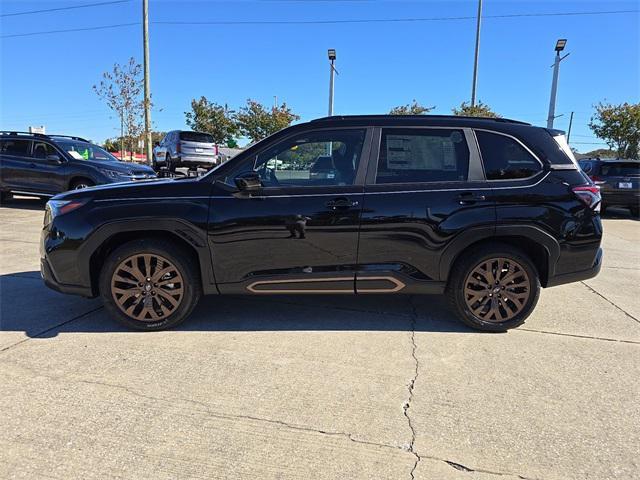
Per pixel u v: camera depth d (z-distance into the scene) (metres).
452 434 2.72
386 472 2.39
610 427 2.82
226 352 3.73
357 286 4.10
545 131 4.28
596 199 4.19
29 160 11.44
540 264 4.29
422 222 3.99
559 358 3.76
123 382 3.22
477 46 24.31
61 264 4.03
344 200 3.97
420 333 4.21
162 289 4.07
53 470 2.35
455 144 4.13
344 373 3.42
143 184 4.11
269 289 4.09
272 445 2.59
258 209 3.96
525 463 2.49
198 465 2.42
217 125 31.25
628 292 5.78
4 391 3.07
